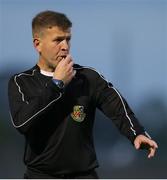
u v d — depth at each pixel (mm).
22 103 13633
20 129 13414
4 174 26406
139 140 13539
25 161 13938
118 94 14141
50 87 13273
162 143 26828
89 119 13883
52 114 13570
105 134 26703
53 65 13867
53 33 13781
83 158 13688
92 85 14016
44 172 13734
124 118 13914
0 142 26438
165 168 26234
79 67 14203
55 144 13594
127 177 26344
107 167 26484
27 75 14078
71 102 13695
